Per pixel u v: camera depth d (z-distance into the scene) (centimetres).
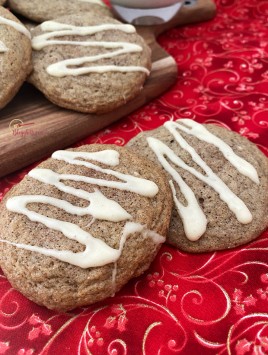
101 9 23
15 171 17
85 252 12
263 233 15
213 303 13
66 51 19
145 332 13
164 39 24
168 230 15
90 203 13
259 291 13
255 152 16
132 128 19
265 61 22
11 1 21
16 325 13
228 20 25
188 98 20
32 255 13
